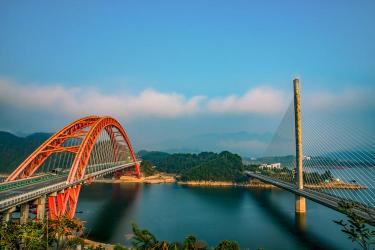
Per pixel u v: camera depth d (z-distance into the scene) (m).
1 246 47.25
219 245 52.94
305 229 93.88
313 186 118.62
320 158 122.62
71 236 71.56
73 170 93.19
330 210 119.00
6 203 58.22
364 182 94.75
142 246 48.97
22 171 95.00
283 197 159.00
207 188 193.88
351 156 104.38
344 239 83.19
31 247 49.88
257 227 97.44
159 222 103.50
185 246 49.22
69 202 93.19
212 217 111.62
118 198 150.25
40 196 70.81
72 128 115.00
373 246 73.12
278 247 78.12
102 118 126.12
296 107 117.19
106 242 79.44
